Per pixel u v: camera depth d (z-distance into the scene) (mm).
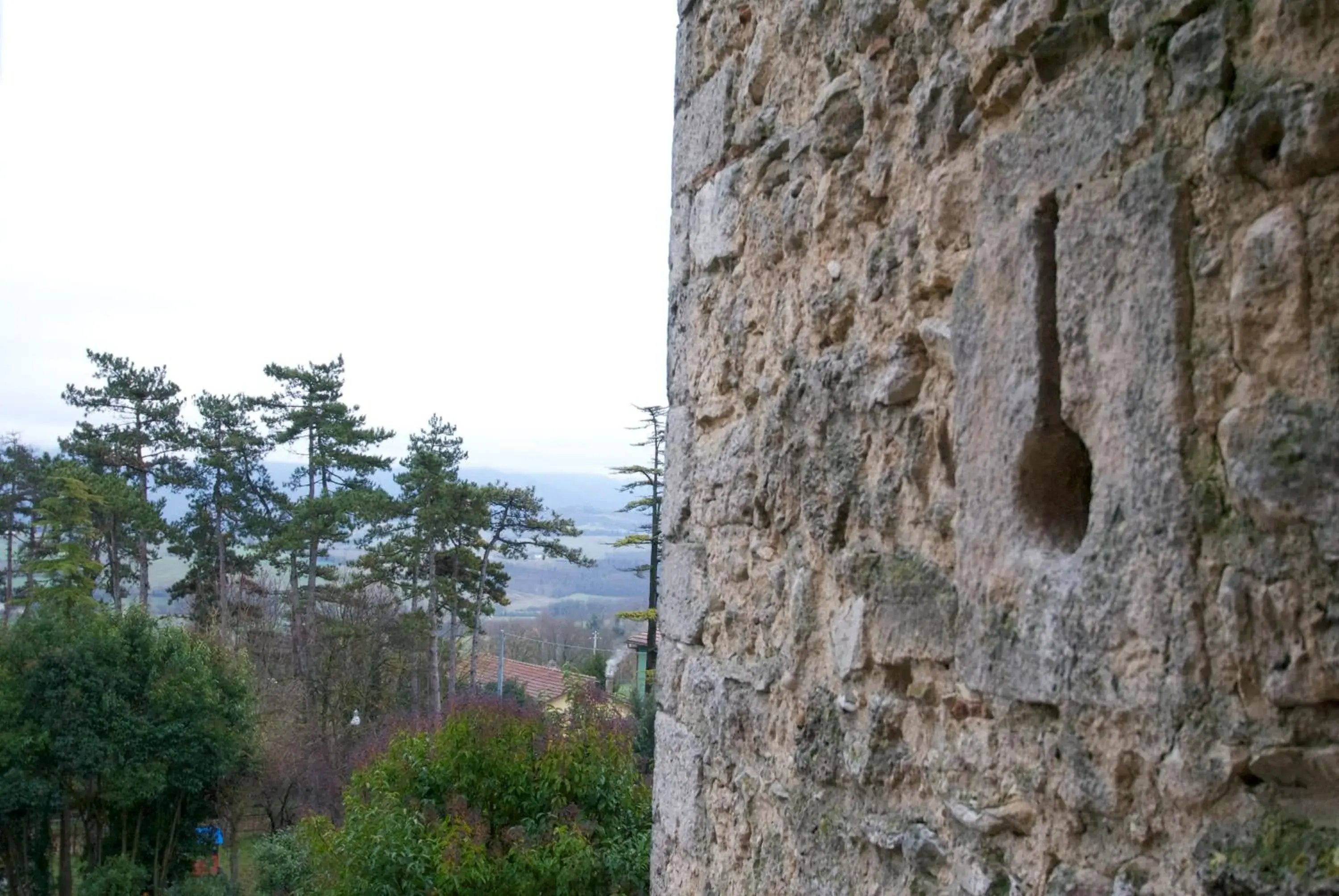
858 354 1804
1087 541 1226
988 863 1402
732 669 2328
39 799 15445
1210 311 1087
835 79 1927
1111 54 1239
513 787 8016
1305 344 999
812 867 1881
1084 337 1240
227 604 26234
